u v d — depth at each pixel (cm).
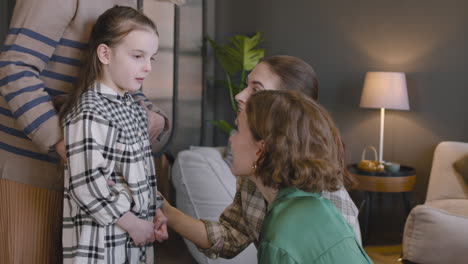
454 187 355
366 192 392
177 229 154
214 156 319
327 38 434
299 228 101
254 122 114
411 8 405
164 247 363
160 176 373
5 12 298
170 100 378
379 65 419
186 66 407
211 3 455
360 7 422
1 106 153
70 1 147
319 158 110
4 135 152
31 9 141
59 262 160
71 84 152
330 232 101
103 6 159
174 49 378
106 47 142
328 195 129
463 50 393
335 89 435
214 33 461
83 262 135
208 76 454
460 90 396
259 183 125
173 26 376
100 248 136
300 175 106
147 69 146
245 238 150
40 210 153
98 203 132
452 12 394
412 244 210
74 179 133
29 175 152
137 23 143
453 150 366
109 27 142
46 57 145
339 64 432
